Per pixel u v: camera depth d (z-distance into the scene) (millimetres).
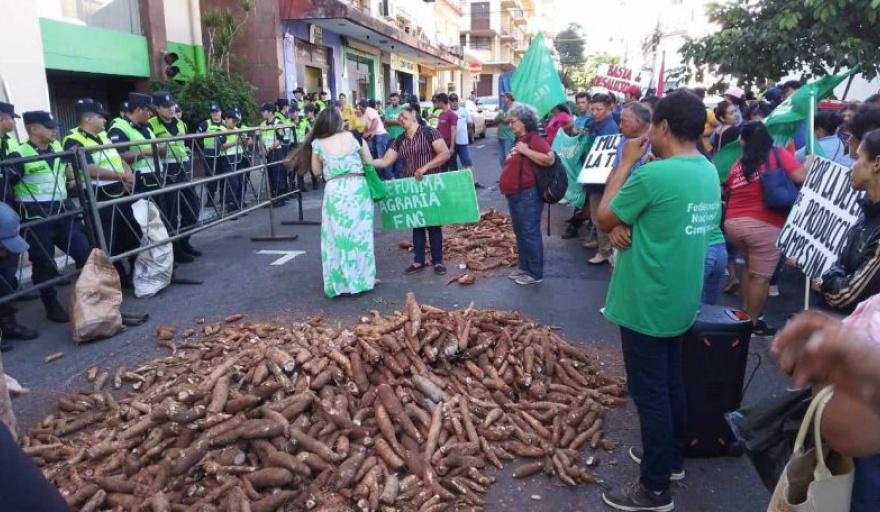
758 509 3133
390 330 4191
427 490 3166
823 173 4172
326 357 3969
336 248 6227
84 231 6047
